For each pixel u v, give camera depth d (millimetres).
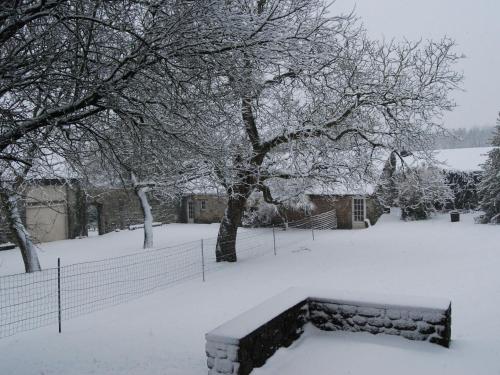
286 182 18375
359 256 15781
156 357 6723
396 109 14711
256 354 5453
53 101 6215
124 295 11742
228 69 6312
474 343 6402
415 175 16141
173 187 16938
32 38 5637
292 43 6840
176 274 14297
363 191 17750
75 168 7812
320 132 14289
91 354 7039
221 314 9203
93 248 22250
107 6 5672
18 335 8461
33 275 15500
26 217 22672
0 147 6055
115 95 5840
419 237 20109
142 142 6859
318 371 5461
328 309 6855
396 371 5398
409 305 6336
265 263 15281
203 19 5691
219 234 16281
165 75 6250
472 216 26875
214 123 7293
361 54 13617
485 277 11469
